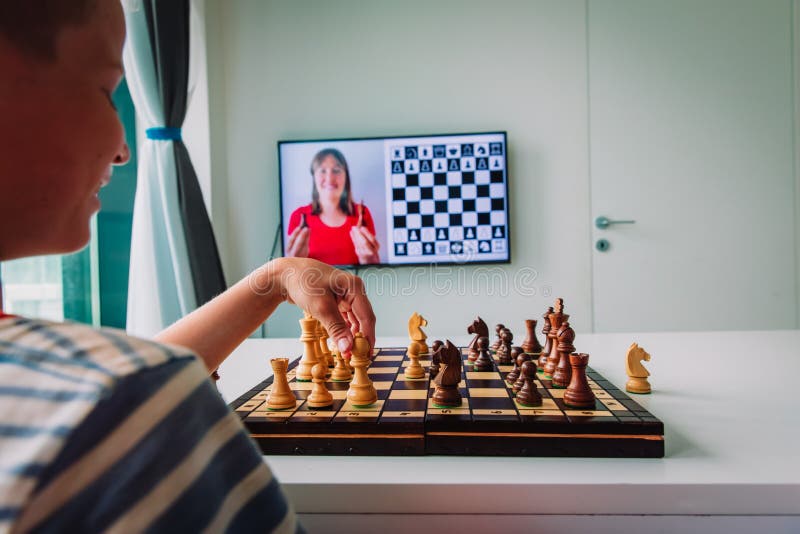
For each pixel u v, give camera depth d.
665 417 0.85
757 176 3.20
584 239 3.25
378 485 0.62
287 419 0.77
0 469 0.23
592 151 3.23
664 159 3.22
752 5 3.15
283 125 3.34
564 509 0.61
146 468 0.26
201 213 2.65
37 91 0.31
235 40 3.34
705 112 3.20
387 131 3.30
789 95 3.17
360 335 0.89
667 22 3.18
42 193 0.33
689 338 1.61
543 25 3.23
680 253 3.23
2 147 0.31
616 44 3.20
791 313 3.22
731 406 0.90
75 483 0.24
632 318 3.26
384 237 3.22
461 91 3.27
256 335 3.33
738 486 0.59
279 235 3.35
